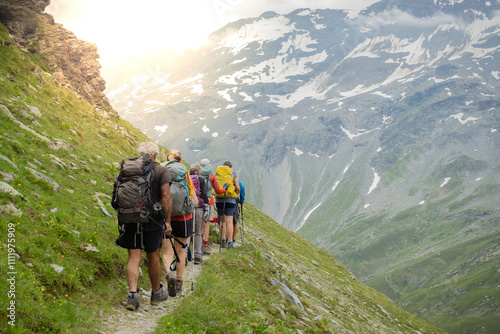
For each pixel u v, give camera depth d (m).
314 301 22.27
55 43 39.34
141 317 8.58
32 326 6.11
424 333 38.38
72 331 6.61
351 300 32.91
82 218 12.75
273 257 27.47
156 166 8.66
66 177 17.05
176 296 10.69
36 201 11.50
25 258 8.05
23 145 16.64
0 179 11.39
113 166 22.92
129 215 8.16
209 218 16.44
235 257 15.86
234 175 17.00
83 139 26.42
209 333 8.84
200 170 14.88
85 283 9.02
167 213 8.60
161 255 13.47
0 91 22.39
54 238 9.74
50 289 7.78
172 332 7.86
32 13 37.19
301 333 13.24
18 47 33.44
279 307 14.17
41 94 28.73
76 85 39.41
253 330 10.12
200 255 14.32
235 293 12.24
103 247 11.12
